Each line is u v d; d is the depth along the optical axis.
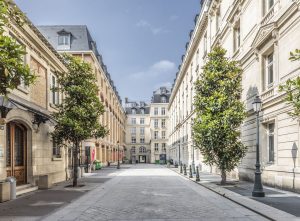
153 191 16.30
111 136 60.88
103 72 49.34
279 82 16.30
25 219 9.14
